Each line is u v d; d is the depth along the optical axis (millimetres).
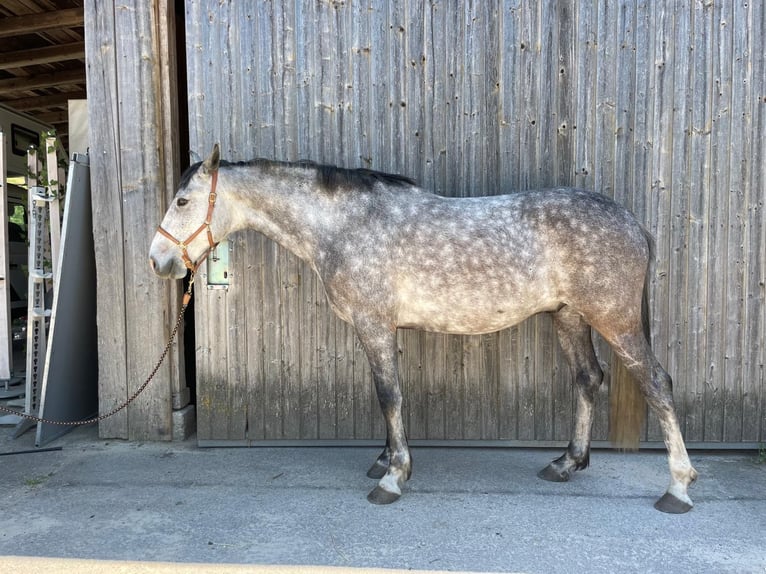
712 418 2957
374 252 2375
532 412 3020
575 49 2898
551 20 2898
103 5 3082
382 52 2973
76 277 3254
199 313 3096
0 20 4859
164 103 3150
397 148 2998
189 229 2387
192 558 1920
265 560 1904
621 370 2516
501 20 2918
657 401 2305
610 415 2758
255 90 3025
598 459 2904
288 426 3121
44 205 3391
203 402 3127
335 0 2971
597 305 2295
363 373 3074
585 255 2279
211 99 3043
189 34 3023
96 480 2645
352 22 2973
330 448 3107
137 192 3127
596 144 2920
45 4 4797
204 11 3012
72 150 4297
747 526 2150
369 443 3104
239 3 2998
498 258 2309
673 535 2082
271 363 3102
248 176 2482
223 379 3119
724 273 2908
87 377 3479
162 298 3154
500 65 2932
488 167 2969
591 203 2357
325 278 2453
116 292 3168
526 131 2941
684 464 2287
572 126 2924
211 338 3107
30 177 3652
